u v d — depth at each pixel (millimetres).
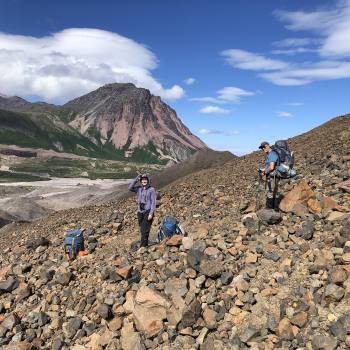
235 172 24469
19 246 17547
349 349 6500
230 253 10211
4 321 9805
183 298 8820
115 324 8789
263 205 13656
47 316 9992
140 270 10711
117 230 16641
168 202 19188
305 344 6934
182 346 7840
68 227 19250
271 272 9078
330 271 8258
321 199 12008
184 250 10969
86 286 10859
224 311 8297
